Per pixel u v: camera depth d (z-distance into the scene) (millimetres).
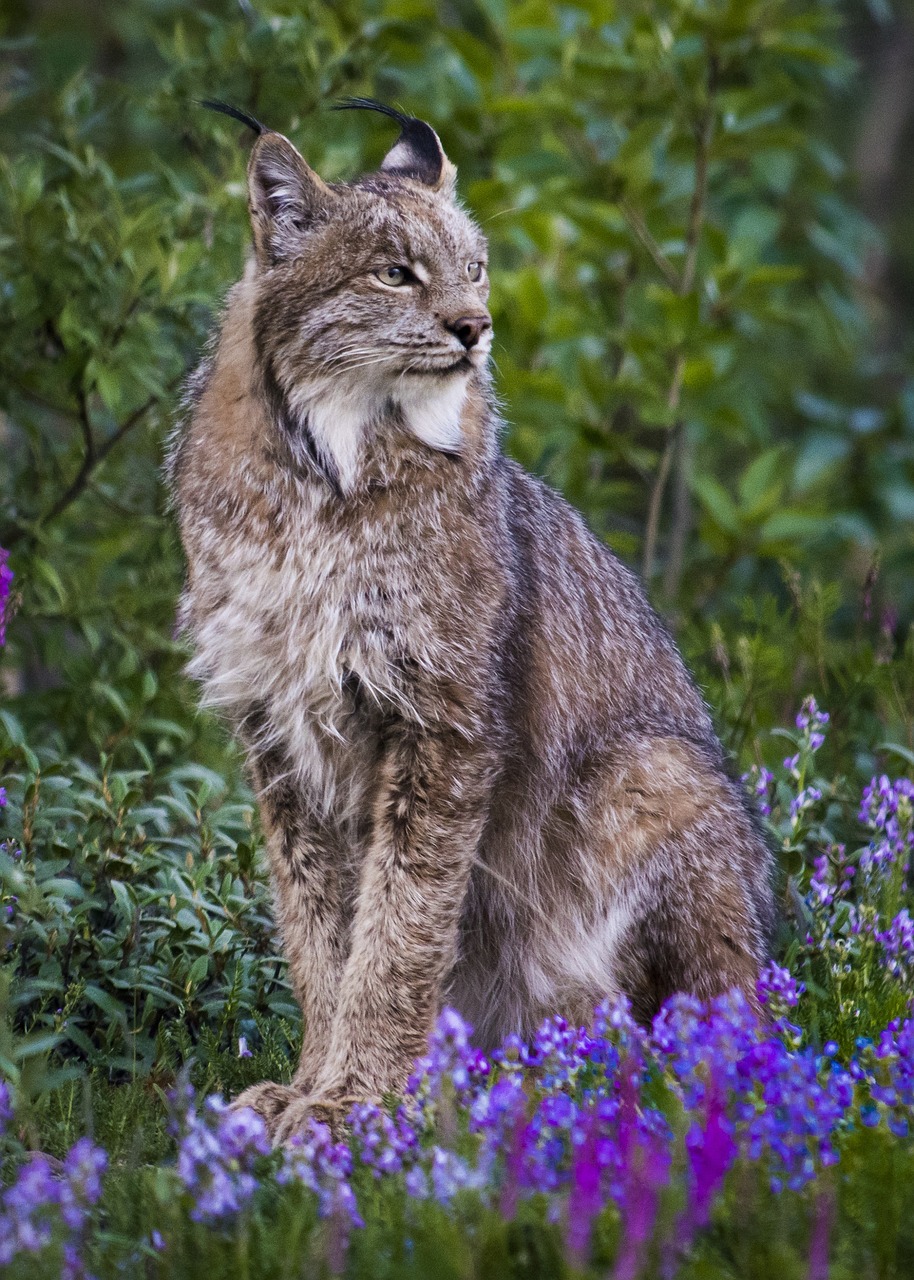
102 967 9297
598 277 17516
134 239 12102
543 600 9672
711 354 16391
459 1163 6133
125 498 13328
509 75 17000
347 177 13375
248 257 9289
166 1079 8664
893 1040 7641
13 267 12477
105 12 19562
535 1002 9930
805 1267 5523
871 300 26094
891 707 12602
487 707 9031
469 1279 5496
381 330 8828
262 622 9008
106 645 12992
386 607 8852
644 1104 7121
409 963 8930
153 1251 5887
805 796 11070
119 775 9961
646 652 10258
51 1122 7754
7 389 12703
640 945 9656
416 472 8906
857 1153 6430
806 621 12953
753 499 15594
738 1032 7129
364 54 13938
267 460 8938
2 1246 5535
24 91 14203
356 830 9492
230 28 13547
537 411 15648
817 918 10250
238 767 10984
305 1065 9156
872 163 31109
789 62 17344
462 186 16094
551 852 9797
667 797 9703
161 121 13969
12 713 12359
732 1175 6121
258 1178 6895
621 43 16375
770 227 16984
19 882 8367
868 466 19625
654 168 16766
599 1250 5672
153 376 12570
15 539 12906
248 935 9875
